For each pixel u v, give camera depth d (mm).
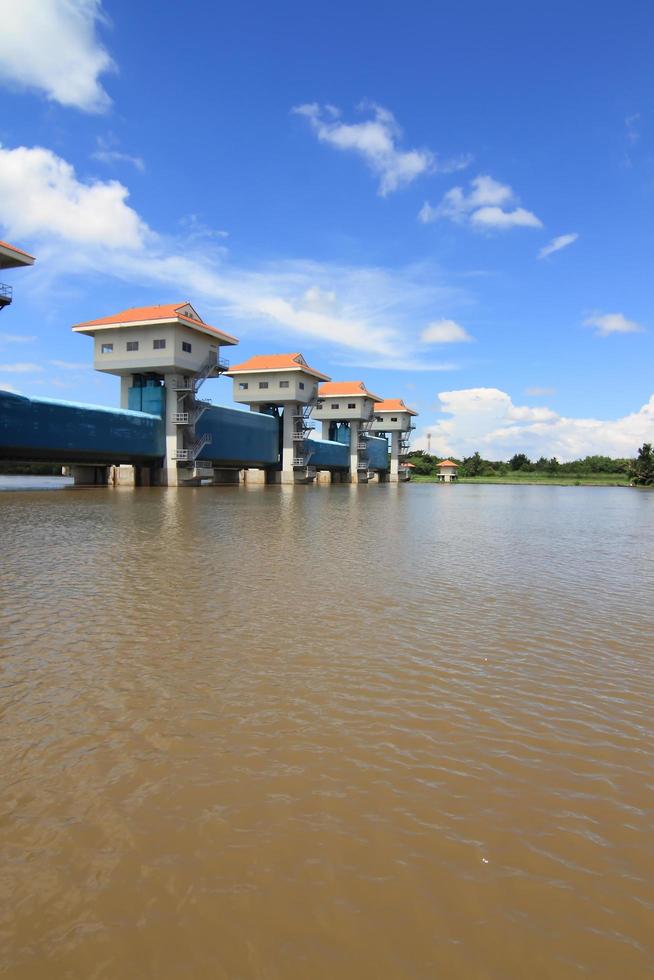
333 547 20547
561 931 3822
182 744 6129
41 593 12477
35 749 5988
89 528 24266
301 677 8008
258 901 4016
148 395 61125
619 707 7285
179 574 14805
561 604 12711
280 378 80500
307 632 10062
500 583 14883
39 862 4363
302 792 5293
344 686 7738
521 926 3852
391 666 8516
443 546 21906
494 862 4434
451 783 5484
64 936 3721
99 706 6992
